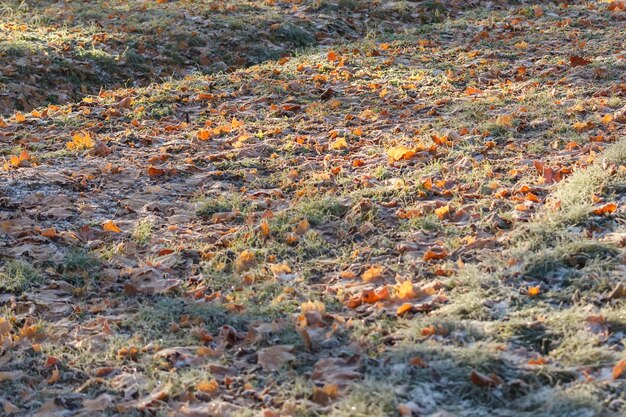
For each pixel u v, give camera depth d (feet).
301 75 35.04
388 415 13.14
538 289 16.43
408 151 24.93
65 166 26.13
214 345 16.29
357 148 26.66
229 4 47.39
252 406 14.06
